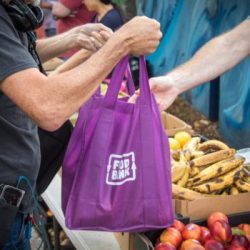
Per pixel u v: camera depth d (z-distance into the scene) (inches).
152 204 64.3
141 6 242.8
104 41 79.1
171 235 69.8
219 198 77.0
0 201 64.2
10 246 67.5
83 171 64.8
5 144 65.0
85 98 60.3
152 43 61.6
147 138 63.9
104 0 155.6
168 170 65.9
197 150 90.0
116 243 81.4
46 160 77.4
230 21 165.5
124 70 63.7
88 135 64.7
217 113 186.7
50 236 124.9
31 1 67.5
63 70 89.6
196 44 190.1
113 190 64.5
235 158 84.5
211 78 88.4
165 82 82.9
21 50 59.8
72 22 179.2
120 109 64.7
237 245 70.2
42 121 58.4
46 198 97.1
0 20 59.5
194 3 189.6
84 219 64.2
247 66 151.5
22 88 57.9
